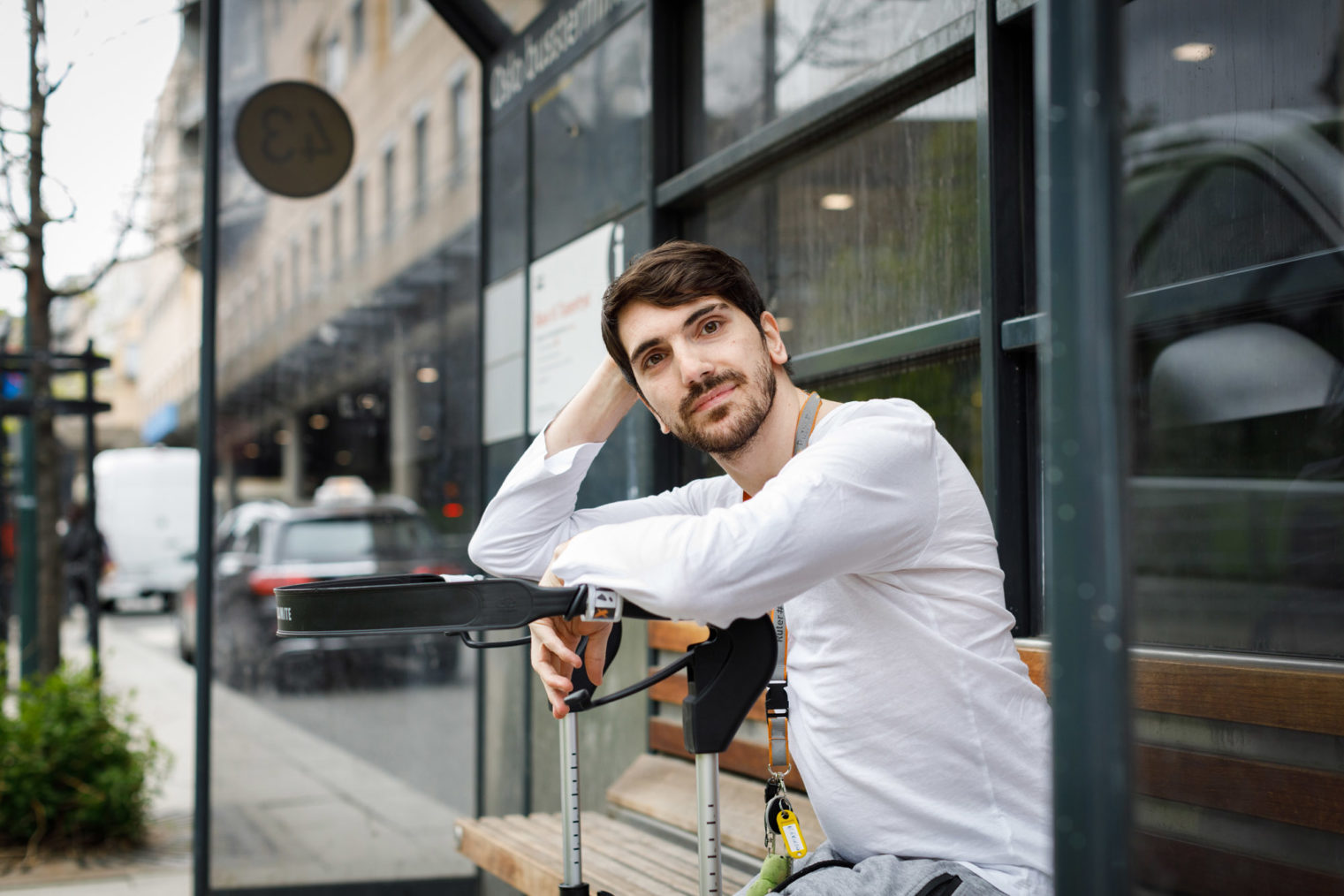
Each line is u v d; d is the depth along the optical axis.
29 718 4.73
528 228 3.92
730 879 2.36
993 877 1.36
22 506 7.16
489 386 4.20
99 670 5.20
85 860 4.52
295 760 4.12
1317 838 1.58
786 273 2.93
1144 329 1.95
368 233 4.72
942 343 2.33
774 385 1.51
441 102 4.91
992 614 1.45
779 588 1.28
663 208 3.31
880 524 1.32
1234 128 1.86
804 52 2.88
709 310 1.48
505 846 2.57
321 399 4.77
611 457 3.45
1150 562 1.93
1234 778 1.69
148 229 5.53
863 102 2.60
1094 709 0.88
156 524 19.03
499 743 3.96
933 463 1.39
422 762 4.22
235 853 3.95
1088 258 0.88
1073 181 0.89
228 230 4.41
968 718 1.40
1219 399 1.85
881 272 2.61
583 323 3.59
